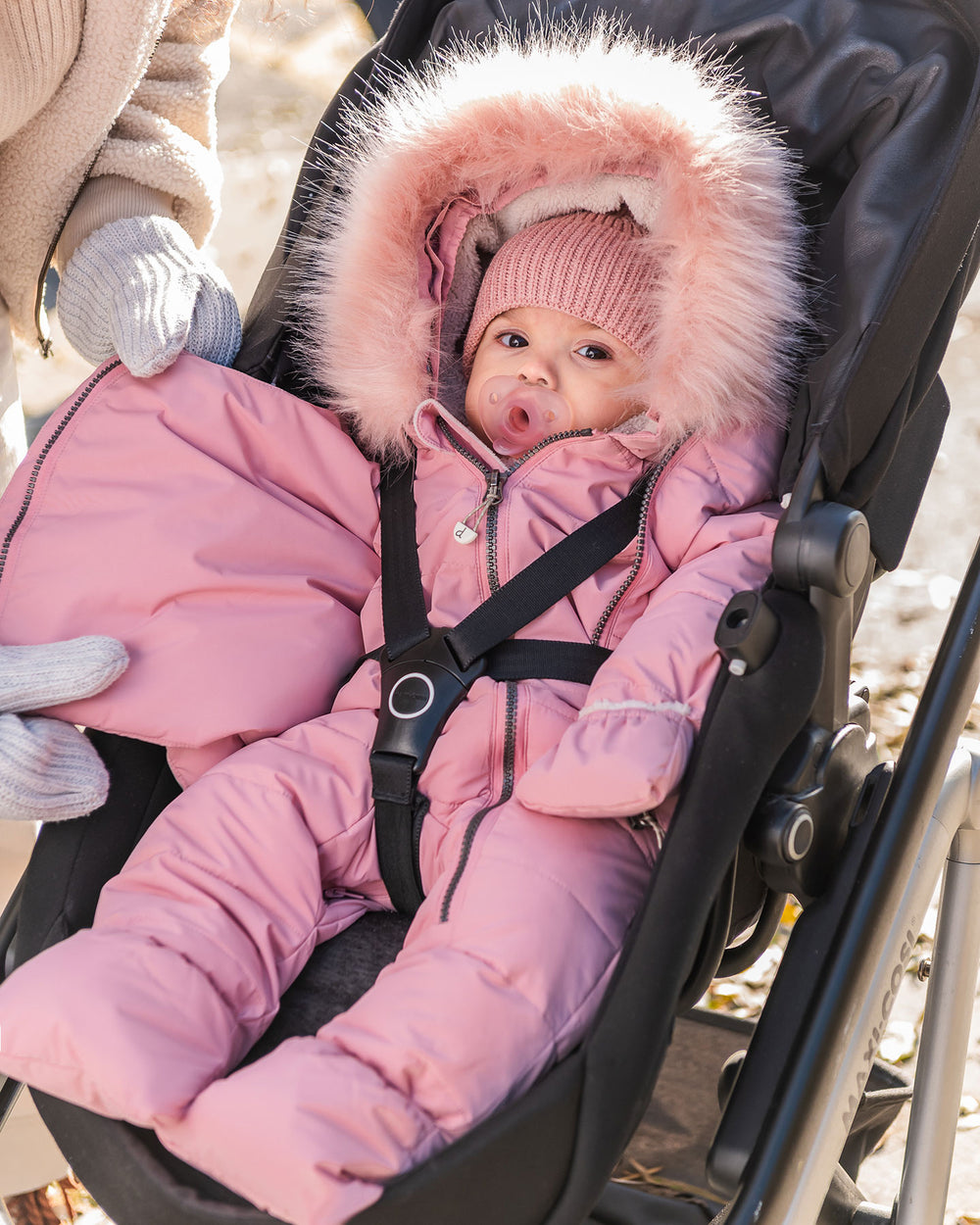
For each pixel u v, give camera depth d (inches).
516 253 63.6
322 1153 36.9
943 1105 55.3
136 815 53.1
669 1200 56.8
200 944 45.4
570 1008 42.3
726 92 59.4
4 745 48.6
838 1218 53.9
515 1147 38.3
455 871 47.2
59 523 55.5
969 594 51.2
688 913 40.0
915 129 54.1
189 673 54.0
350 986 49.3
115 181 62.2
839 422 46.2
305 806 51.7
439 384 66.4
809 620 43.6
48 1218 69.9
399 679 54.9
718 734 41.9
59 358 149.6
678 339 56.4
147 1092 39.4
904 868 47.1
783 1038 44.4
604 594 56.7
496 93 59.0
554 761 45.6
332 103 64.7
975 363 151.0
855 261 52.8
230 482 57.1
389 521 61.2
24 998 41.5
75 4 54.1
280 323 62.5
